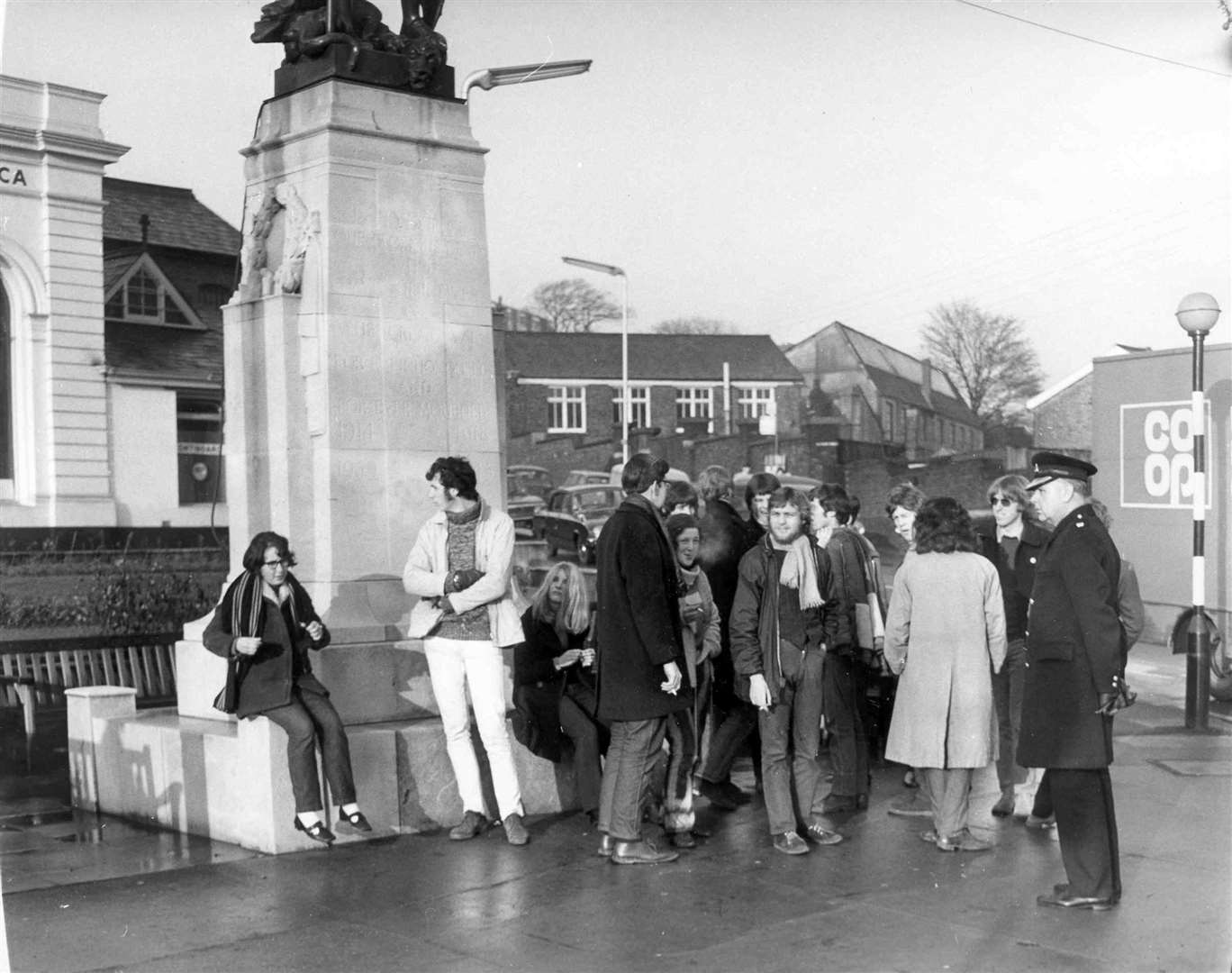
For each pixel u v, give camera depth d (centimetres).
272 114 848
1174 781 867
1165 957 509
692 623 718
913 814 770
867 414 6069
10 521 3000
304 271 815
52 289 3097
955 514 687
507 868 652
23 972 504
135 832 753
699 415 6116
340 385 802
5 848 713
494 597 698
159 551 2691
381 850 688
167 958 519
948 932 542
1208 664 1099
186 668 822
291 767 680
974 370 6194
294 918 570
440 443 841
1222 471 1747
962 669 674
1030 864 655
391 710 775
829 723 798
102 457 3148
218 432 3353
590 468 5359
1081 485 585
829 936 538
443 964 509
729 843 705
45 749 1207
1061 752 568
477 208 863
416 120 843
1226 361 1748
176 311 3431
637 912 574
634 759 657
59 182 3108
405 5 872
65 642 1508
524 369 5922
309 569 807
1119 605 648
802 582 684
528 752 779
